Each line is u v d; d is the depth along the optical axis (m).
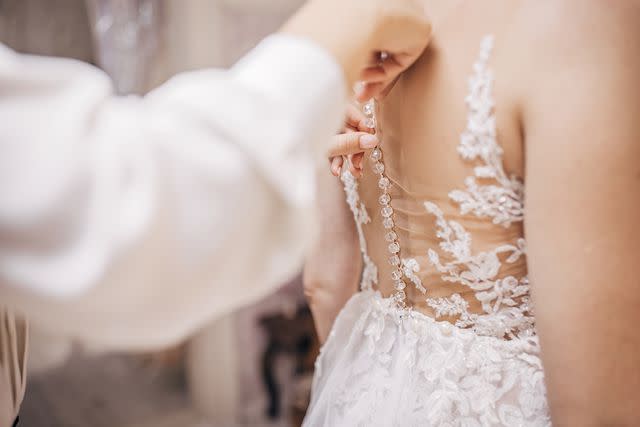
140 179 0.40
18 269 0.39
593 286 0.56
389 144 0.78
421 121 0.71
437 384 0.76
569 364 0.57
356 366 0.89
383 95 0.76
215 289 0.44
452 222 0.71
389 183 0.80
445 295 0.77
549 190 0.58
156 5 4.34
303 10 0.51
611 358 0.56
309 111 0.46
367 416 0.83
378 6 0.53
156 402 4.54
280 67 0.46
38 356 3.65
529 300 0.72
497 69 0.63
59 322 0.42
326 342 1.04
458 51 0.66
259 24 4.29
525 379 0.73
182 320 0.44
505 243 0.69
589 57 0.57
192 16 4.04
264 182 0.44
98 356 5.24
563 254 0.57
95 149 0.40
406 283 0.83
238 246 0.43
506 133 0.63
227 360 4.25
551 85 0.58
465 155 0.66
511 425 0.72
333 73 0.47
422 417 0.76
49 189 0.38
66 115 0.40
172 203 0.41
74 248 0.39
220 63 4.14
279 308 4.39
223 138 0.42
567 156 0.56
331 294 1.04
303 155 0.45
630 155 0.55
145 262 0.39
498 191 0.66
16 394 0.77
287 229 0.45
